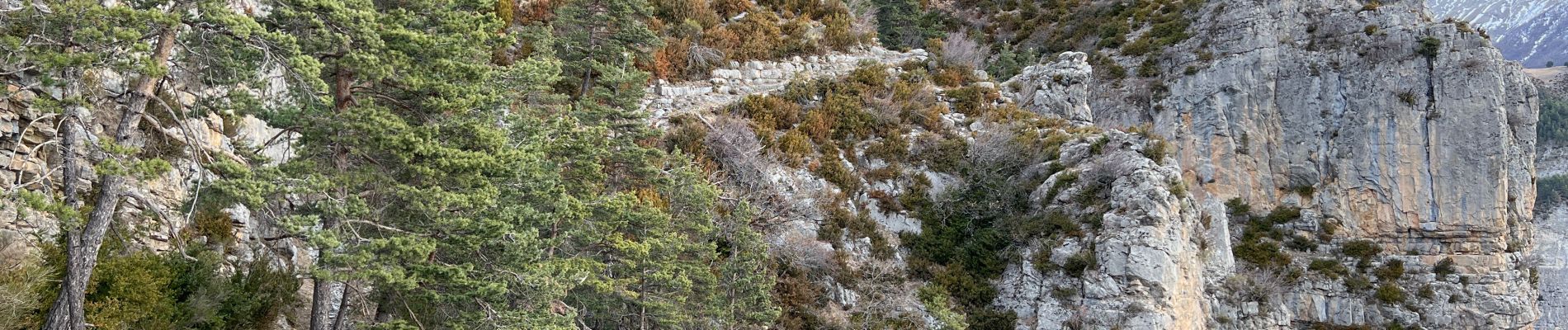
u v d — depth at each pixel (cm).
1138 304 2067
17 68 1170
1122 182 2241
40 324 1023
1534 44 19050
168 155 1345
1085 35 4966
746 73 2708
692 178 1727
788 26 2942
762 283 1731
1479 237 4466
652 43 2384
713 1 2983
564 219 1401
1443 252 4462
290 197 1382
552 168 1412
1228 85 4594
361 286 1395
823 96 2647
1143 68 4744
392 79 1173
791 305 1958
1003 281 2248
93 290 1095
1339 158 4556
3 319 978
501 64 2330
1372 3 4738
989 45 4828
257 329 1305
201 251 1326
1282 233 4441
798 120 2511
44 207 924
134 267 1155
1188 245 2309
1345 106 4597
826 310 2003
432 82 1138
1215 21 4738
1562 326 6388
